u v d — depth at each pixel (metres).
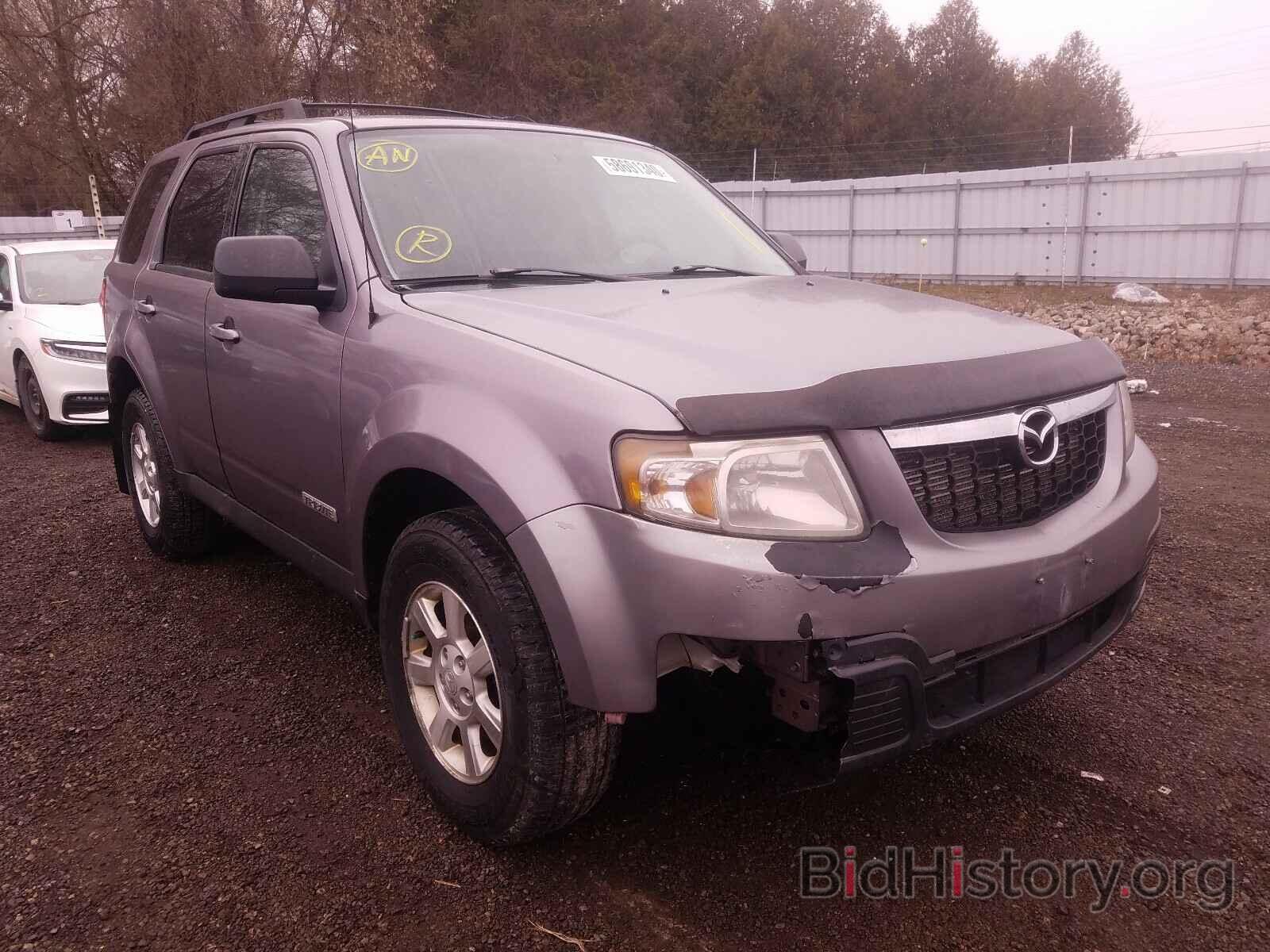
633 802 2.62
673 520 1.96
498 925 2.18
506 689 2.19
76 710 3.16
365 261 2.84
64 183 28.03
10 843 2.46
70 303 7.96
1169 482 5.73
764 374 2.08
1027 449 2.23
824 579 1.91
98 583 4.30
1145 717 3.06
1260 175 20.03
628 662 2.00
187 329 3.74
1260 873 2.33
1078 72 65.88
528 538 2.08
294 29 22.73
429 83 23.53
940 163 59.28
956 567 2.04
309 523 3.10
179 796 2.68
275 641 3.70
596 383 2.11
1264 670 3.35
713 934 2.15
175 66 22.19
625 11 50.59
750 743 2.25
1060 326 14.27
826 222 27.17
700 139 53.62
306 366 2.93
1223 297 19.41
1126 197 21.83
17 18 22.70
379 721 3.10
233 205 3.63
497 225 3.11
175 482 4.24
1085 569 2.29
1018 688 2.29
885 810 2.60
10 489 6.04
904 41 62.91
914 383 2.09
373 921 2.19
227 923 2.19
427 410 2.38
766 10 57.16
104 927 2.17
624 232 3.36
